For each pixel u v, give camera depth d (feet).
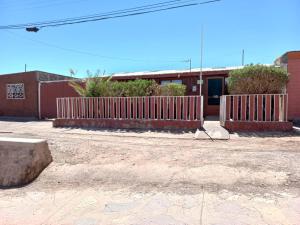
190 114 30.45
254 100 28.07
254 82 29.01
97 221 11.32
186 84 47.09
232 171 15.66
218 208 11.73
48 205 13.39
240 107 28.73
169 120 30.73
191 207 12.00
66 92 53.06
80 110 35.55
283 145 21.53
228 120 29.19
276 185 13.71
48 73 59.41
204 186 14.20
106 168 17.83
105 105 34.22
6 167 17.71
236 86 30.04
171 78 48.01
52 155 20.81
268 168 15.71
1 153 18.38
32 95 56.24
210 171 15.92
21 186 16.52
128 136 27.68
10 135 30.27
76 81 50.65
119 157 19.70
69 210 12.66
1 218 12.16
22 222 11.68
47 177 17.49
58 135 29.30
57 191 15.23
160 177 15.84
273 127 27.37
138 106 32.60
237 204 12.00
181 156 19.17
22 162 17.56
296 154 18.37
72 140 25.59
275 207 11.55
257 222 10.43
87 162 19.20
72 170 18.07
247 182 14.26
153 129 30.99
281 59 39.17
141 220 11.09
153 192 13.97
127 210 12.16
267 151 19.56
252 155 18.47
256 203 12.00
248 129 28.07
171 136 27.04
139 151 20.95
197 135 26.37
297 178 14.21
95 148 22.21
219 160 17.70
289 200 12.10
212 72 43.83
